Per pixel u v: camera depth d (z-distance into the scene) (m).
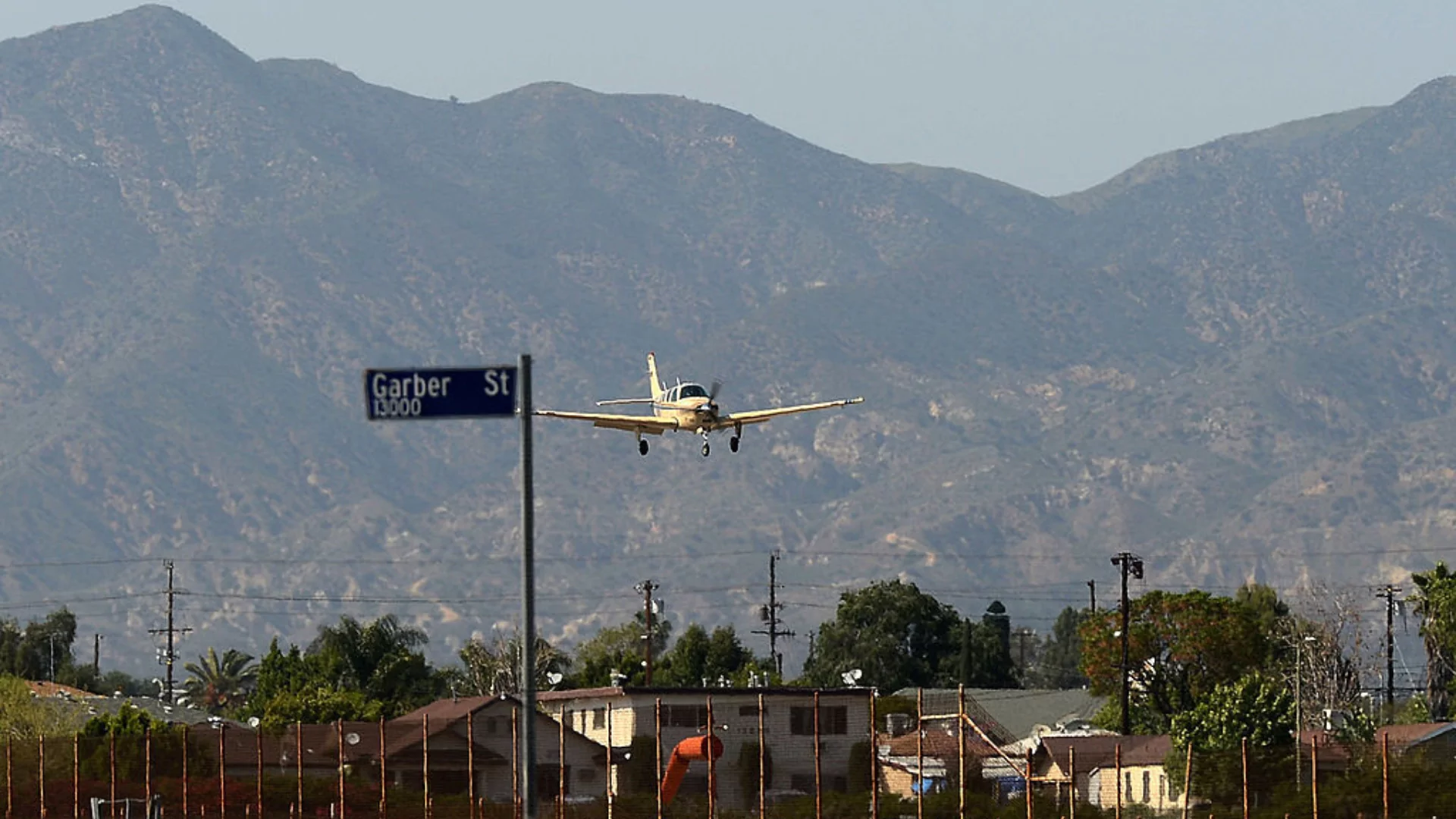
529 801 108.25
